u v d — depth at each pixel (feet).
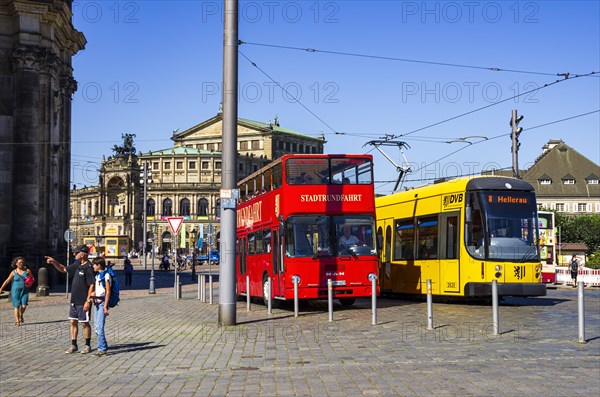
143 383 39.52
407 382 37.68
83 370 44.52
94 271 52.21
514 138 131.44
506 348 49.57
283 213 84.94
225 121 68.03
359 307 90.43
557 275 183.32
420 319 71.51
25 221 159.02
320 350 50.70
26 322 82.38
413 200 100.32
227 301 68.69
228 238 68.85
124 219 571.69
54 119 171.94
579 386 35.81
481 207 85.97
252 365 44.75
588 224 395.96
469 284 85.92
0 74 160.04
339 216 85.66
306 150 638.53
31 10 160.04
